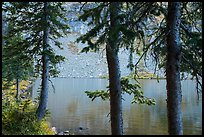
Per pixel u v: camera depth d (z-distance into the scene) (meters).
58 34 17.77
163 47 8.02
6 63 17.66
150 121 25.86
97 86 73.75
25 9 16.62
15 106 17.73
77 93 52.78
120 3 8.46
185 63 8.19
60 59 17.56
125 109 32.19
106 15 8.84
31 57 17.28
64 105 36.19
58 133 20.84
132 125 24.28
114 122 10.14
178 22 7.36
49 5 16.50
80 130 22.72
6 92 26.61
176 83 7.35
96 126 24.27
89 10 8.83
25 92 38.00
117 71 10.11
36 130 15.67
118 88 10.14
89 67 138.50
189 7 8.45
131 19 7.80
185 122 25.27
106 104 37.09
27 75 26.81
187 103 36.66
